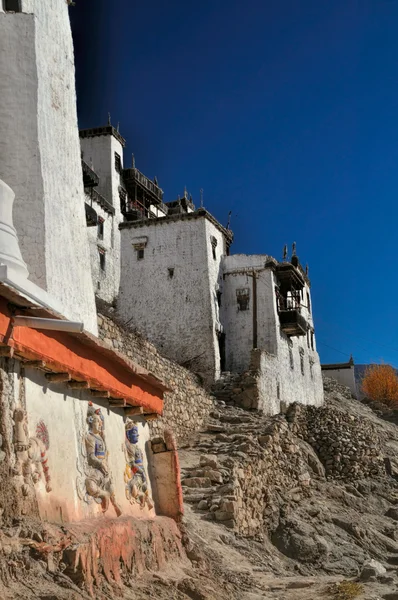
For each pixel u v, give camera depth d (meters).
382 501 24.91
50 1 10.52
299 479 22.25
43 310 6.62
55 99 10.10
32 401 6.92
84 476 8.01
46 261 8.90
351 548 17.84
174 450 11.03
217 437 22.31
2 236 7.39
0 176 8.98
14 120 9.20
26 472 6.45
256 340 32.41
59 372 7.30
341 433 27.59
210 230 32.78
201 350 30.69
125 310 32.28
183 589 8.45
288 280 35.34
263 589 11.09
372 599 9.87
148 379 10.22
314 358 41.31
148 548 8.84
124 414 9.94
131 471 9.77
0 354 6.25
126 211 42.53
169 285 31.95
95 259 37.88
